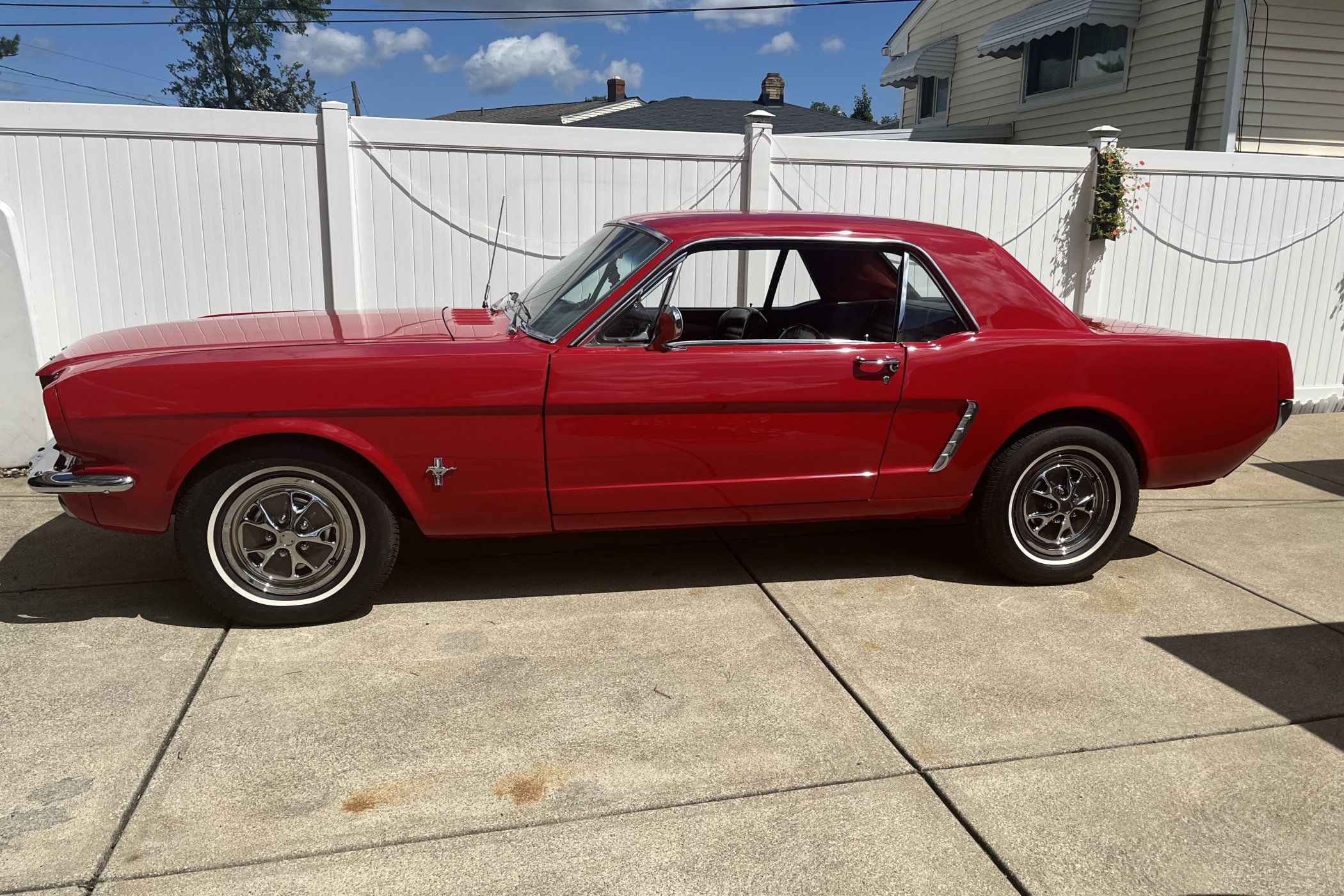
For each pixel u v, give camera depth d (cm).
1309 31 1003
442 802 277
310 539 377
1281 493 620
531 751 304
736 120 2141
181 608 404
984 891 247
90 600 408
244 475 363
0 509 526
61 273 627
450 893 240
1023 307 428
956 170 754
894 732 321
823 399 400
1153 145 1129
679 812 275
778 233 408
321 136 645
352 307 671
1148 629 407
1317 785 296
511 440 379
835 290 437
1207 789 293
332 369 360
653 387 384
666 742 311
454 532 393
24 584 425
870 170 740
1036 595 443
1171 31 1087
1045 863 258
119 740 303
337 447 374
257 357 360
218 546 370
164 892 238
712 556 486
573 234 704
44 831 259
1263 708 342
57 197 616
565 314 396
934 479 426
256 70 5000
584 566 467
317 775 288
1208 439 447
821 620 409
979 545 447
